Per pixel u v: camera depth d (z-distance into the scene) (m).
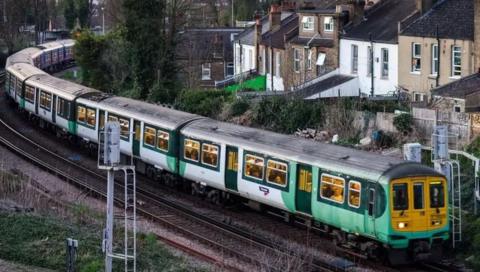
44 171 54.16
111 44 82.69
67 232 36.25
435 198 33.94
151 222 41.25
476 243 34.41
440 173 34.06
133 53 76.19
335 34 68.69
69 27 164.75
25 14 153.50
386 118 49.41
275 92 63.06
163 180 50.91
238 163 42.41
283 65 76.06
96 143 59.78
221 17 145.75
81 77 94.81
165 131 48.97
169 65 77.06
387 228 33.12
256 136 42.22
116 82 78.75
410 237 33.50
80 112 61.47
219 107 64.06
